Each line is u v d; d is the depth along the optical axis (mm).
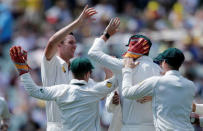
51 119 22578
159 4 67000
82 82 20812
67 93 20703
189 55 52500
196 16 63844
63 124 20891
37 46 54469
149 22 59969
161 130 19500
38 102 43312
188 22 61719
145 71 20641
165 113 19484
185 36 55750
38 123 42156
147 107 20594
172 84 19609
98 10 58906
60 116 21141
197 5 67875
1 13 57688
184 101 19594
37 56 50531
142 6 67250
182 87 19656
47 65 22250
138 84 19828
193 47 54188
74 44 23297
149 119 20625
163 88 19594
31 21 59719
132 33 54000
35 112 42656
